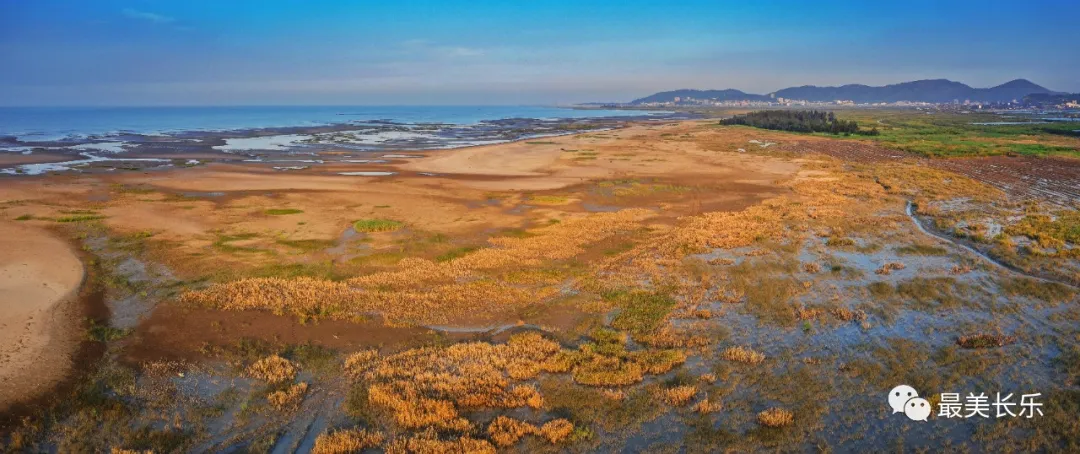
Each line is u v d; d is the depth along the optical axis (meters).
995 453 10.95
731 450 11.12
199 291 18.94
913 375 13.80
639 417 12.19
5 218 28.64
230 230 27.11
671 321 17.20
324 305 18.05
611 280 20.69
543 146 68.62
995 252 23.89
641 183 41.66
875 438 11.44
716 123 127.44
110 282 19.86
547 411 12.48
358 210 31.81
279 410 12.40
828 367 14.27
